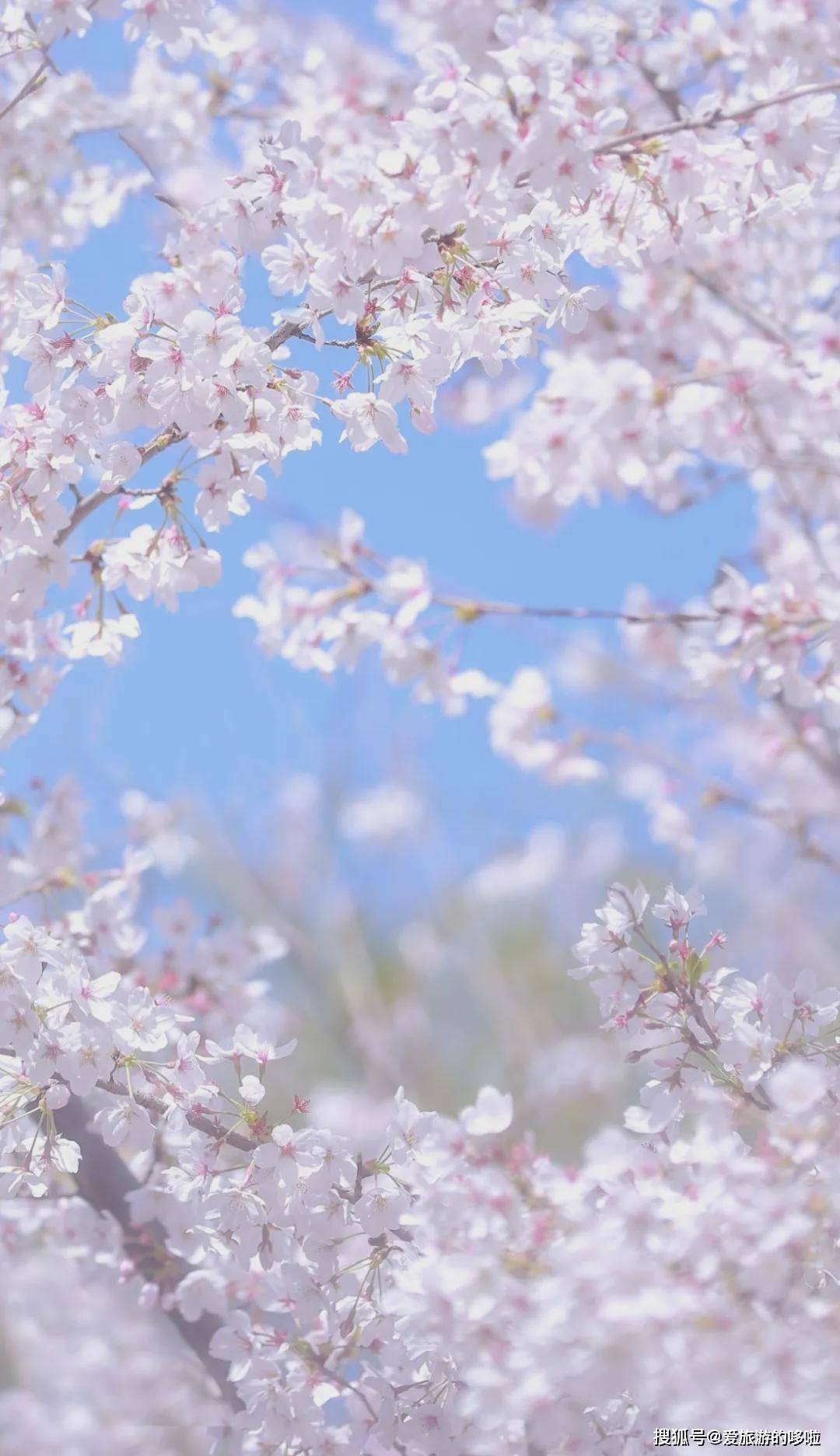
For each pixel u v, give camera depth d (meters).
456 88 2.91
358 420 3.17
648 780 7.23
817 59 4.09
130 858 4.45
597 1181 2.65
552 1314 2.35
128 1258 3.52
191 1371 5.59
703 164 3.24
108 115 4.87
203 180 4.80
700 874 8.80
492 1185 2.59
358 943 11.27
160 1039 2.95
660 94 4.23
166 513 3.15
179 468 3.10
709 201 3.30
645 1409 2.88
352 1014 11.06
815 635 3.46
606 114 3.01
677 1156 2.63
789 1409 2.31
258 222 3.04
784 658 3.47
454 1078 11.15
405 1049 11.19
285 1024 10.64
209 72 5.09
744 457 3.41
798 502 4.89
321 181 2.96
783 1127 2.58
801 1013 3.06
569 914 11.79
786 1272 2.43
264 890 11.16
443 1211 2.61
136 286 2.96
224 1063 3.16
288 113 5.06
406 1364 3.06
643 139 3.24
